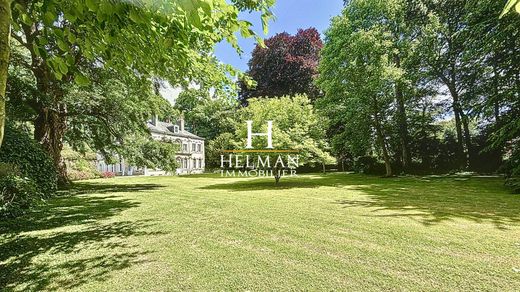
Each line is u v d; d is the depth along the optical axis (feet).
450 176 46.78
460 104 45.16
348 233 13.17
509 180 27.68
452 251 10.48
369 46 48.52
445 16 48.52
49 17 5.68
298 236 12.87
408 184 35.96
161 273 9.07
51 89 28.71
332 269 9.09
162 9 4.98
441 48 48.88
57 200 25.99
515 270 8.68
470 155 50.01
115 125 38.29
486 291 7.42
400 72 47.21
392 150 60.08
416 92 51.42
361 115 51.98
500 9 32.48
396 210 18.39
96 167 78.59
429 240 11.80
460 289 7.57
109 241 12.70
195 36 10.18
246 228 14.52
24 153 21.97
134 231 14.42
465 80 42.98
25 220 17.31
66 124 39.78
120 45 7.95
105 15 5.69
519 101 34.32
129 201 25.11
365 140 54.08
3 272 9.33
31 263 10.12
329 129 72.95
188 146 118.93
